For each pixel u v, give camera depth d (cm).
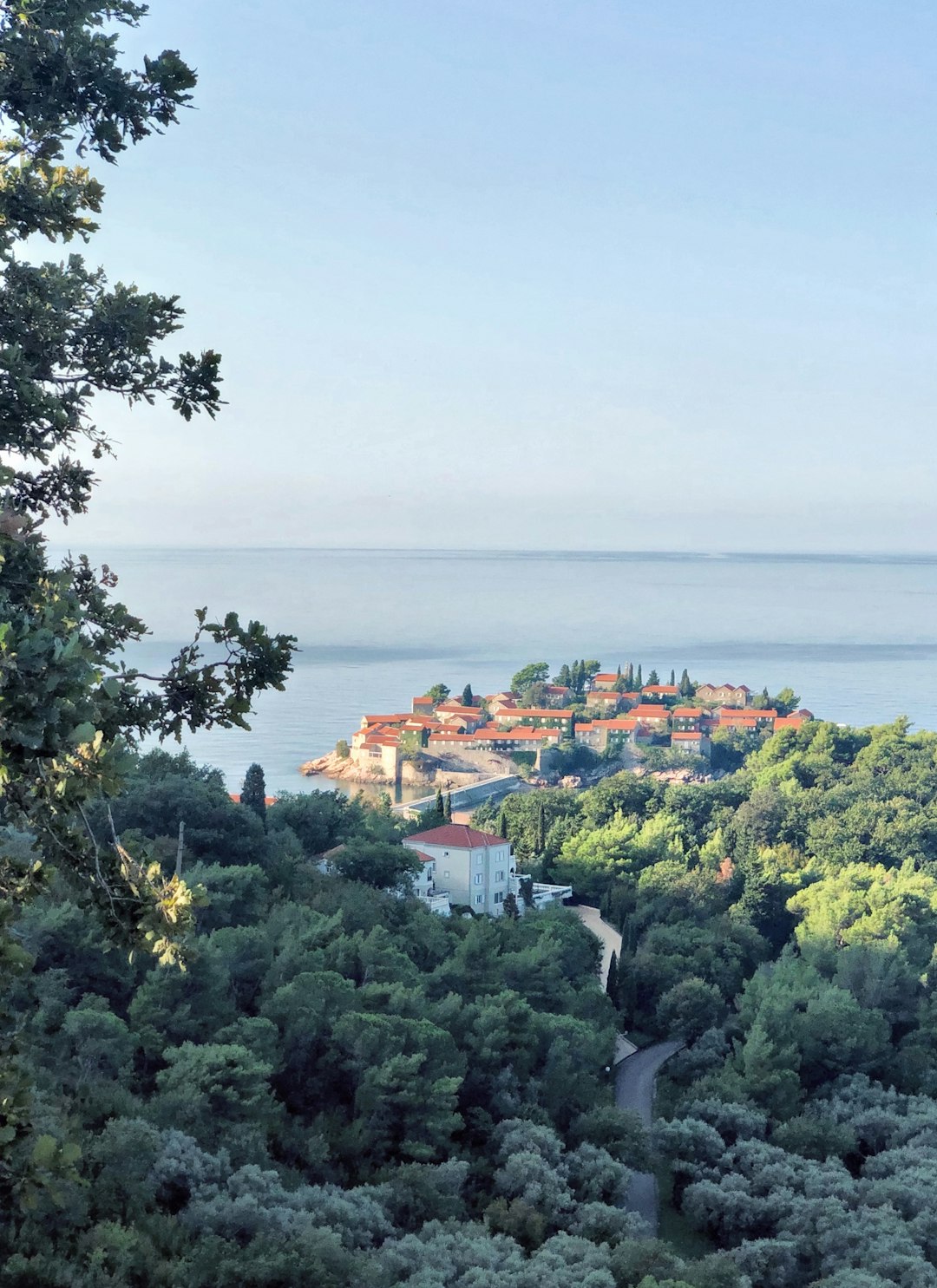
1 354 1870
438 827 13775
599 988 9681
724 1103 7719
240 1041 5706
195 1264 3966
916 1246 5953
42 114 2006
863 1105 8219
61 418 1920
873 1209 6419
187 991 5922
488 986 7638
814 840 18675
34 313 2088
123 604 2081
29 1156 1390
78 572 2106
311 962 6688
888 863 18200
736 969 11244
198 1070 5138
